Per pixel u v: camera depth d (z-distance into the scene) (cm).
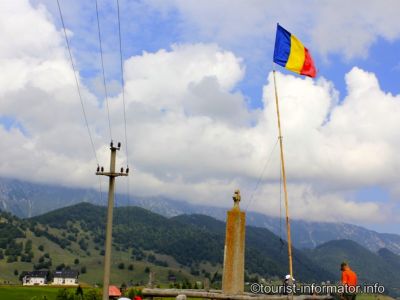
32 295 16388
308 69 3092
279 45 3108
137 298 2845
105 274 3359
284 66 3080
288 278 2694
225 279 2808
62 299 13112
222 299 2662
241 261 2825
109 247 3378
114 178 3453
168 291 2817
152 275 2933
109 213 3412
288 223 2744
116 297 5031
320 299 2628
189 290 2858
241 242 2845
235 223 2858
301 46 3086
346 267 2502
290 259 2686
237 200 2894
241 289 2797
